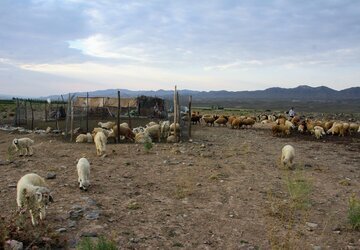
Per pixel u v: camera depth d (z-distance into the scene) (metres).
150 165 15.65
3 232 6.83
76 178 12.91
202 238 7.96
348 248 7.66
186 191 11.52
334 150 23.17
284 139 28.77
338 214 9.88
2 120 42.62
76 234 7.69
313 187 12.66
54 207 9.39
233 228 8.60
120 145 21.67
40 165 15.13
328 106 189.12
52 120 41.53
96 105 48.34
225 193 11.56
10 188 11.13
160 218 9.05
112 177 13.23
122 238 7.66
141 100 49.00
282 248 7.40
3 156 17.45
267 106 177.75
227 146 23.09
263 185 12.69
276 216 9.48
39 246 7.00
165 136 26.38
